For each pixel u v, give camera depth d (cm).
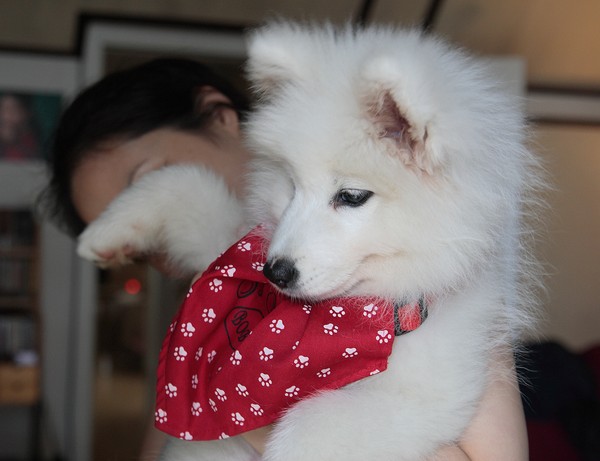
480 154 140
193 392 150
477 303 151
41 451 536
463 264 146
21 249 540
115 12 503
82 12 502
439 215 141
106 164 189
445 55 152
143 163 189
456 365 144
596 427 307
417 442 137
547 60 539
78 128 191
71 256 566
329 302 148
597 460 303
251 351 144
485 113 146
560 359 327
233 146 194
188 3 491
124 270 652
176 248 181
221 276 152
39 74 555
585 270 593
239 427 146
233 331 151
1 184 553
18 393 527
